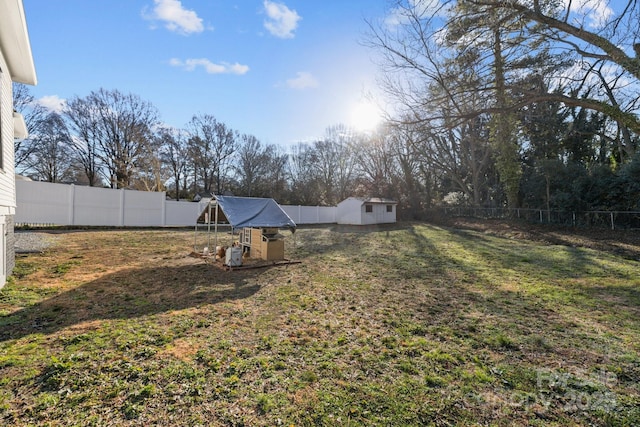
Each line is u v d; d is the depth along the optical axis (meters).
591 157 19.12
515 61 7.99
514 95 8.38
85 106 28.97
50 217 14.52
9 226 6.46
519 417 2.37
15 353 3.16
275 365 3.12
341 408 2.42
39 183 14.24
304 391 2.65
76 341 3.51
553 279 7.32
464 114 8.33
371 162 29.67
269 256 9.34
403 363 3.22
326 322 4.44
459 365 3.21
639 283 6.89
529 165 21.56
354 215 26.20
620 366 3.22
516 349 3.63
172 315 4.55
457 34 7.86
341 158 35.97
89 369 2.90
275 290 6.18
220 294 5.79
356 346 3.64
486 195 26.33
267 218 9.02
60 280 6.27
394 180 29.31
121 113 30.00
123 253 9.69
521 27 7.52
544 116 12.16
